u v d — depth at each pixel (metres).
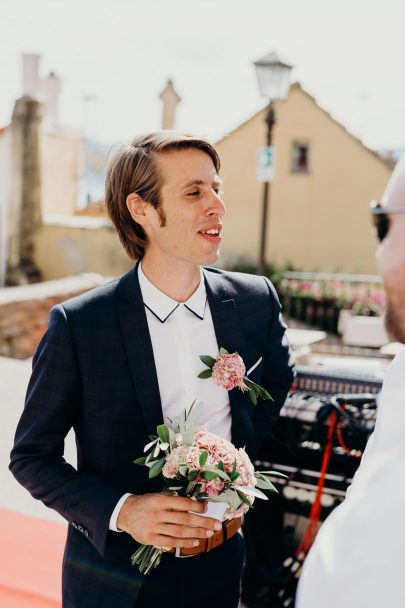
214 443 1.43
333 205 17.28
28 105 15.41
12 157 15.59
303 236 17.45
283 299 12.13
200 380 1.67
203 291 1.72
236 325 1.73
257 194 17.48
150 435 1.54
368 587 0.77
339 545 0.82
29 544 3.04
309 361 3.86
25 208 15.86
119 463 1.60
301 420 2.29
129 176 1.60
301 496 2.29
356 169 17.09
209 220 1.57
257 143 17.33
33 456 1.58
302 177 17.33
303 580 0.85
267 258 17.61
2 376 5.87
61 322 1.59
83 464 1.65
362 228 17.14
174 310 1.66
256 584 2.33
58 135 18.16
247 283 1.85
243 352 1.74
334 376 2.44
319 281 12.07
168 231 1.59
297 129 17.20
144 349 1.60
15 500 3.52
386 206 0.65
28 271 15.97
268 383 1.90
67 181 18.58
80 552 1.65
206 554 1.65
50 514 3.37
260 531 2.33
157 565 1.57
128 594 1.58
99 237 15.86
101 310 1.62
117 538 1.60
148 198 1.58
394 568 0.76
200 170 1.56
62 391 1.58
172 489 1.44
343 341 8.96
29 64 15.23
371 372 2.83
